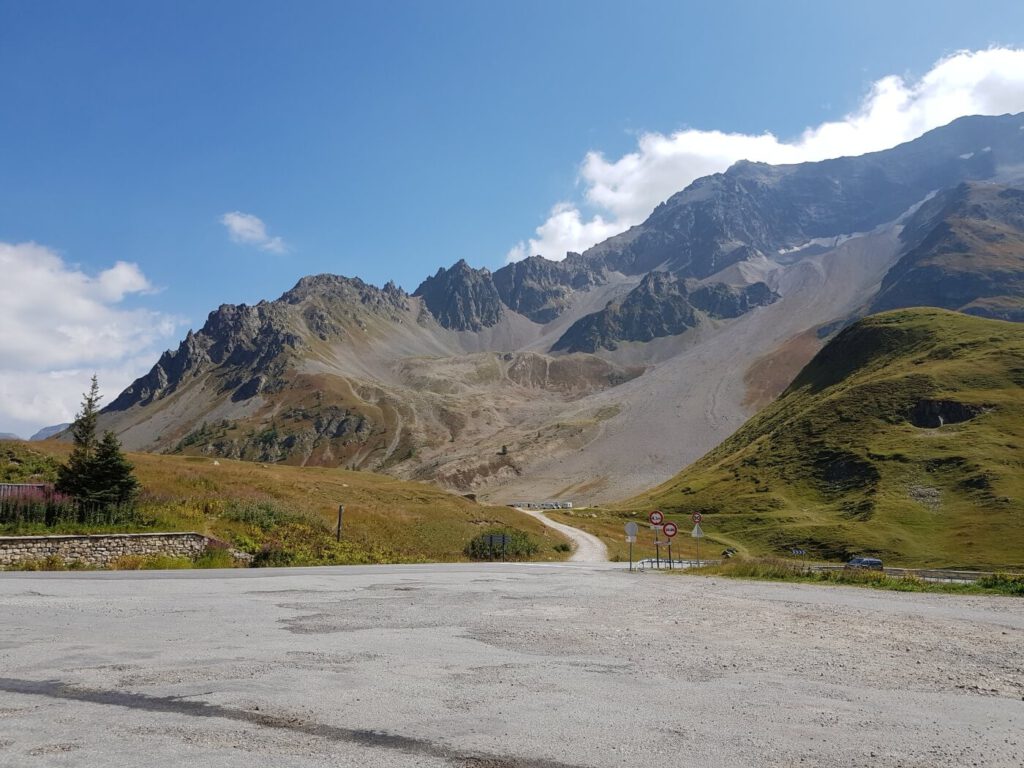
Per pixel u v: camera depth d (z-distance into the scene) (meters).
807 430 123.31
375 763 6.35
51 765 6.05
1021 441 95.75
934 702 9.27
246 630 13.27
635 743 7.15
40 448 55.03
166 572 26.17
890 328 150.62
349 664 10.45
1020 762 6.92
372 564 39.03
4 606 15.27
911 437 106.06
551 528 101.50
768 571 33.44
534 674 10.18
